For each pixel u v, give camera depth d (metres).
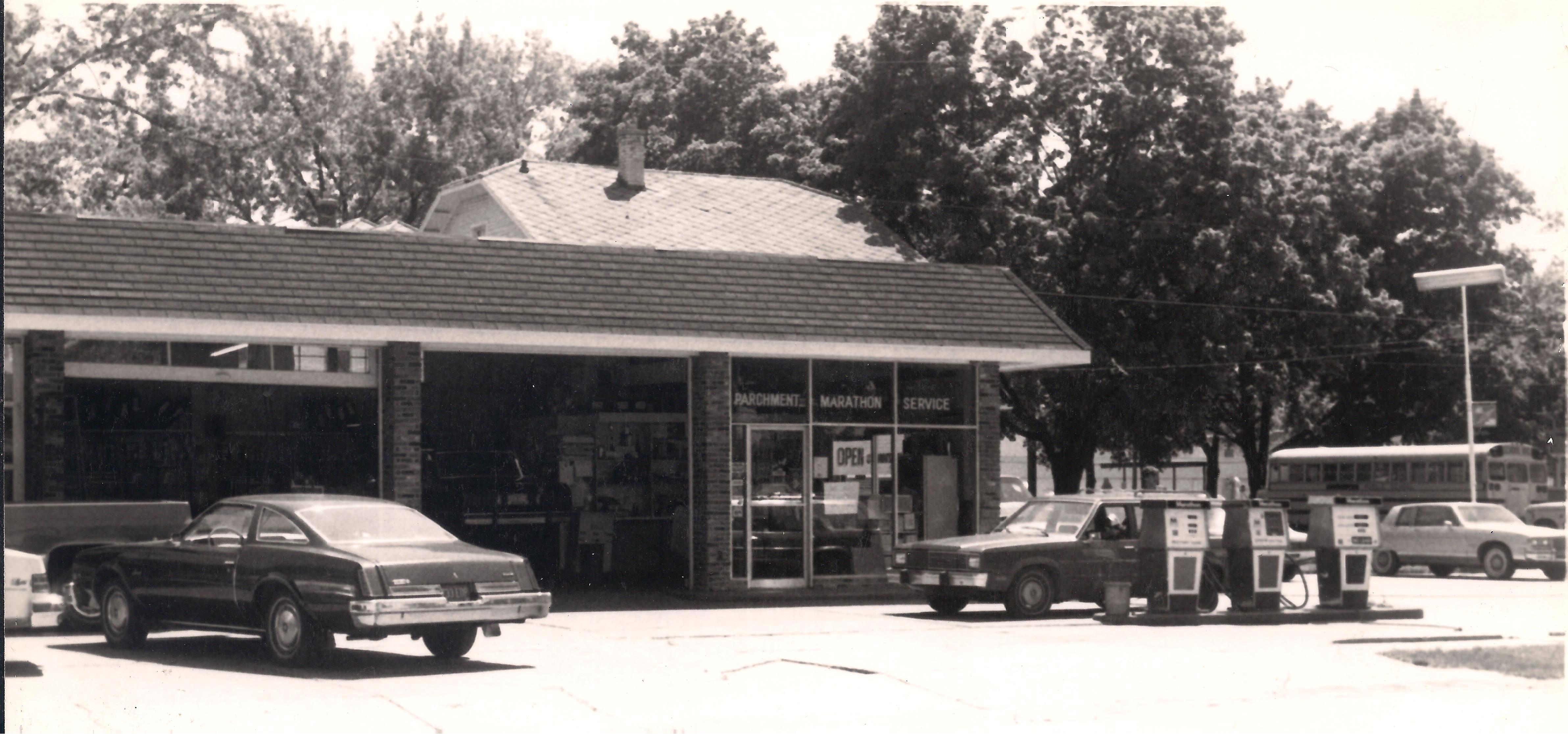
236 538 14.02
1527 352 50.38
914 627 18.22
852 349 22.34
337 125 51.19
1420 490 46.19
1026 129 36.69
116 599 14.94
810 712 11.70
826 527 23.02
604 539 24.20
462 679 13.01
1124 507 20.67
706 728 10.97
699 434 22.27
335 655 14.76
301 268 19.19
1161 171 35.94
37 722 10.60
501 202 29.30
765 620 19.14
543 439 24.72
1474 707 12.27
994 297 24.03
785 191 32.62
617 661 14.52
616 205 30.03
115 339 18.86
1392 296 48.72
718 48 46.12
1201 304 36.38
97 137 42.03
